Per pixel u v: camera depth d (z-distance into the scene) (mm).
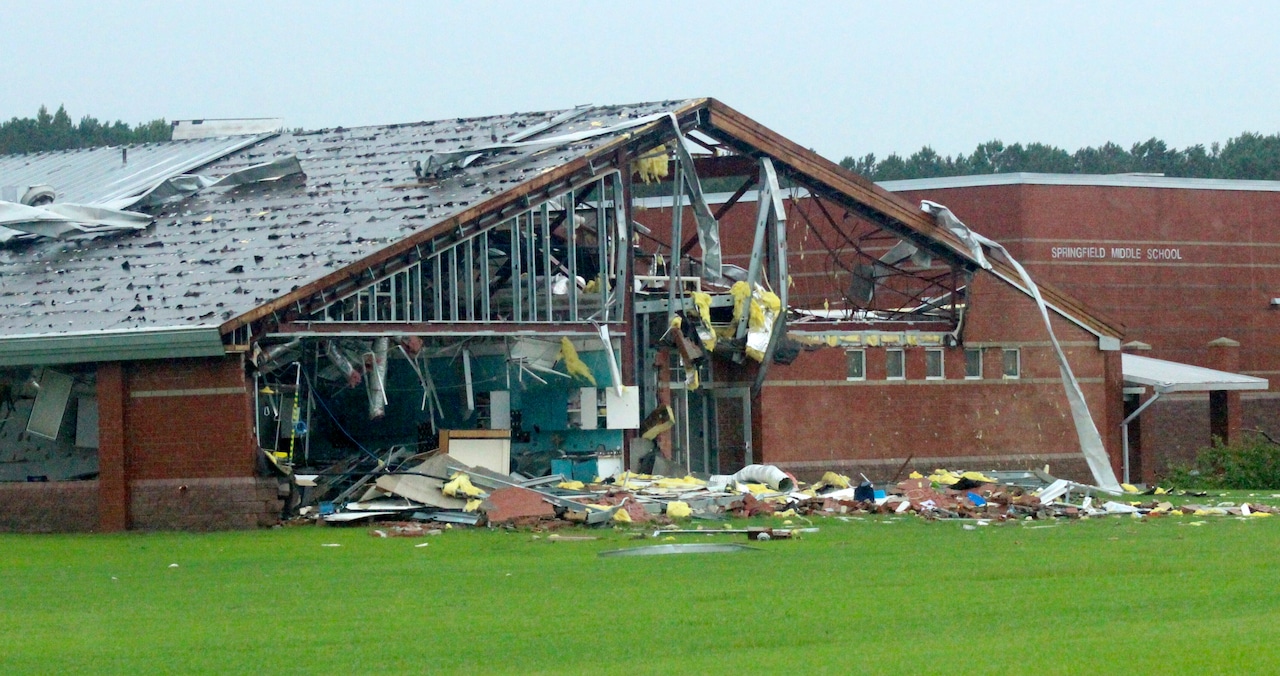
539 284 68250
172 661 23672
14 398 58031
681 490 58125
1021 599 29109
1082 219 118938
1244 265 123688
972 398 79250
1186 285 121750
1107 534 46250
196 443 53344
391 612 29109
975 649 22734
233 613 29453
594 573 35594
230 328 52281
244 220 65375
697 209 69188
